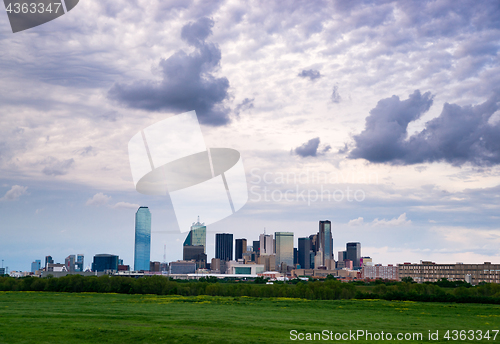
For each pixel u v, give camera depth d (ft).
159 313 301.02
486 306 423.23
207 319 267.59
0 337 190.90
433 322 289.94
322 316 313.12
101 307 345.92
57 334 198.08
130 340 191.93
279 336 210.18
